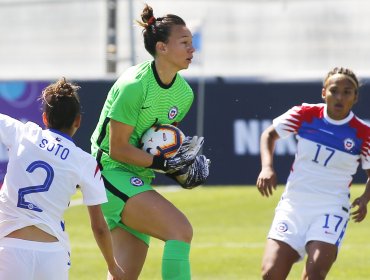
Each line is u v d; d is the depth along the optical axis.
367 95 56.03
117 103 20.62
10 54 89.31
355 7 84.94
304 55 84.00
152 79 20.84
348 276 30.45
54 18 89.94
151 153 21.03
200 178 21.78
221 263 33.19
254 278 30.20
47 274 17.58
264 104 57.03
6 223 17.73
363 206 21.64
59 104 18.28
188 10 86.75
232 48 85.12
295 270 31.45
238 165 57.25
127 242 21.69
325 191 21.88
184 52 20.86
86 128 57.44
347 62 83.69
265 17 85.81
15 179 17.83
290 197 22.20
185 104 21.94
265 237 39.94
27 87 56.16
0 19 90.56
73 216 46.53
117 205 20.84
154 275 30.69
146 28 21.14
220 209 48.50
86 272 31.19
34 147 18.00
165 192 54.91
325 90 22.22
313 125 22.27
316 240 21.14
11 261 17.41
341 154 21.91
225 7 86.69
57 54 88.75
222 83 57.34
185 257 20.08
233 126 57.31
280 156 56.38
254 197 51.94
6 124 18.36
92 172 18.23
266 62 84.31
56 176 17.86
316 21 84.81
